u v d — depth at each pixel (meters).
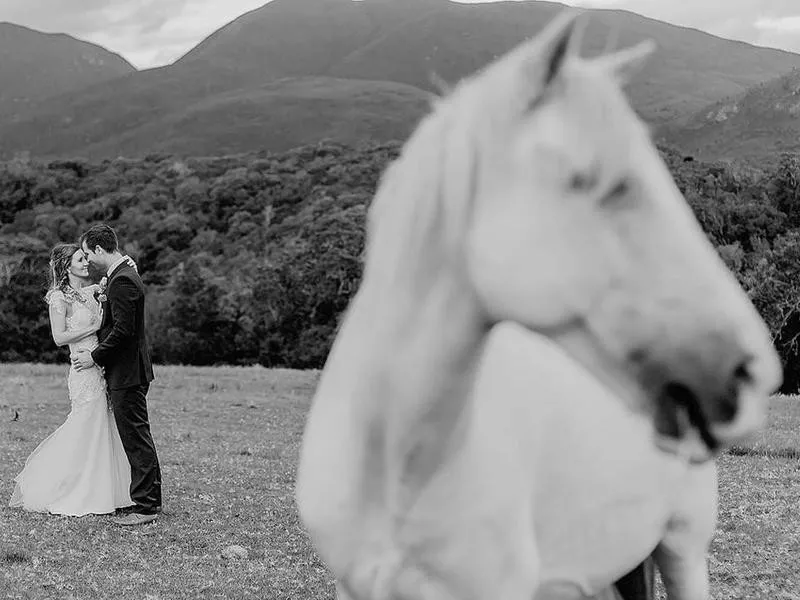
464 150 2.28
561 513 3.27
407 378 2.50
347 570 2.74
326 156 56.84
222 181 50.62
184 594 6.28
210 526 8.07
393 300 2.48
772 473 10.24
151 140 173.50
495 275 2.21
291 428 13.73
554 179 2.17
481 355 2.52
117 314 8.16
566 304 2.19
